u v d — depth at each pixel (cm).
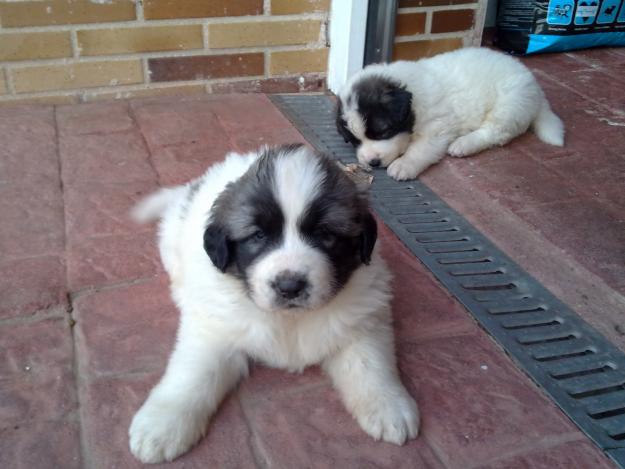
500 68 116
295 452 54
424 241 86
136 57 120
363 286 61
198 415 55
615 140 115
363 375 59
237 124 116
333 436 56
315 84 134
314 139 115
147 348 64
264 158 59
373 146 108
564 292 76
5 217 84
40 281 73
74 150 103
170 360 61
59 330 66
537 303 74
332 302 59
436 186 103
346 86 114
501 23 165
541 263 81
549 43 159
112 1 113
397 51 131
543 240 85
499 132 112
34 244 79
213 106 122
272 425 56
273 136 113
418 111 110
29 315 68
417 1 127
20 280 73
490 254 83
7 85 115
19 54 113
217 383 58
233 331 60
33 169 96
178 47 121
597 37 163
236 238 56
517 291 76
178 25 119
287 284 53
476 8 133
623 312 73
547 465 54
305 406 59
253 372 63
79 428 55
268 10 123
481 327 70
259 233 55
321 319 60
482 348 67
